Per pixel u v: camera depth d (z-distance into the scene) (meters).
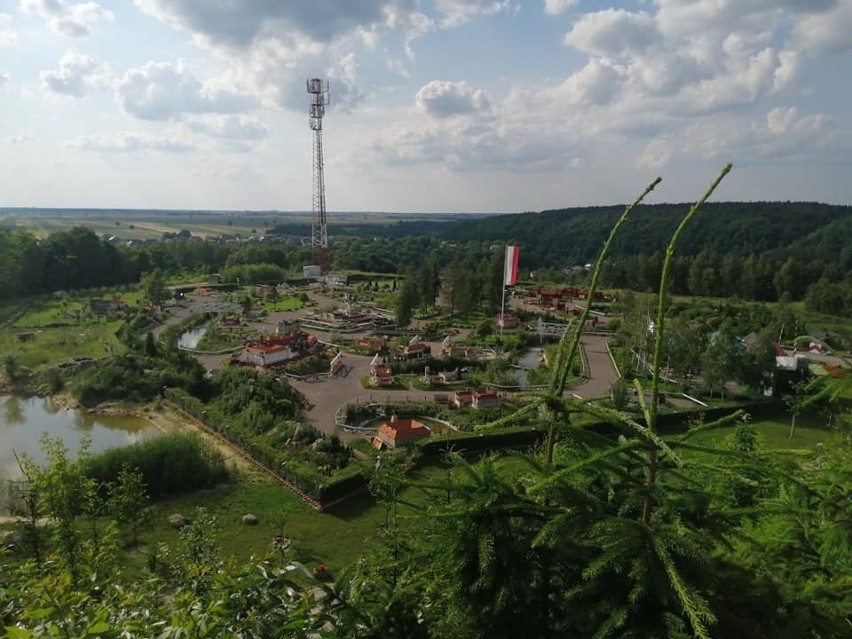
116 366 51.59
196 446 32.34
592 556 4.44
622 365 58.38
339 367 59.81
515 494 4.78
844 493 5.47
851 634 4.51
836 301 83.00
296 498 30.25
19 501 26.22
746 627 4.32
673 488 4.78
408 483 5.03
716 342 52.00
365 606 4.73
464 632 4.43
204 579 6.17
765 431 42.31
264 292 114.38
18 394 51.66
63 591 5.79
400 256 189.50
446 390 52.69
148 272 128.38
